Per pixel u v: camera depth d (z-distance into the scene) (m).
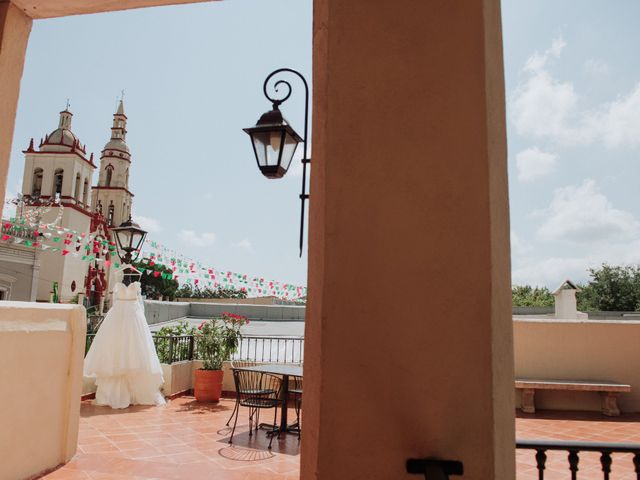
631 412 6.61
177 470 4.07
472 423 1.30
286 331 18.56
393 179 1.41
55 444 4.04
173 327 8.73
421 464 1.27
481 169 1.38
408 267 1.38
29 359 3.70
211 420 6.16
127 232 7.05
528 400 6.56
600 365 6.82
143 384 6.98
